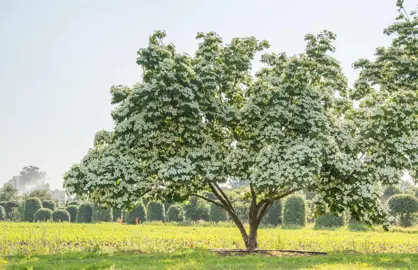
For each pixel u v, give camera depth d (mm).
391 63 21734
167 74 17094
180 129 18047
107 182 17531
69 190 18312
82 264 15359
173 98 17641
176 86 17062
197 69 18812
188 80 17750
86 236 23734
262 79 19391
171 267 14070
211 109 18891
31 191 81125
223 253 19344
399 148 17594
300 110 17938
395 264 15898
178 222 49719
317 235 27828
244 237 21016
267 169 17453
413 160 17891
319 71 19531
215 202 21250
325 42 19875
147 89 17344
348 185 18797
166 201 21219
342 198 19297
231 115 18953
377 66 21828
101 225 39906
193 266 14234
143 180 18672
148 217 51625
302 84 18453
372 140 18328
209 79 18219
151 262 15805
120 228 33344
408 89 21109
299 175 16625
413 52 22594
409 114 17688
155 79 17469
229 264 15391
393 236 29109
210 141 18953
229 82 20750
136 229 32031
